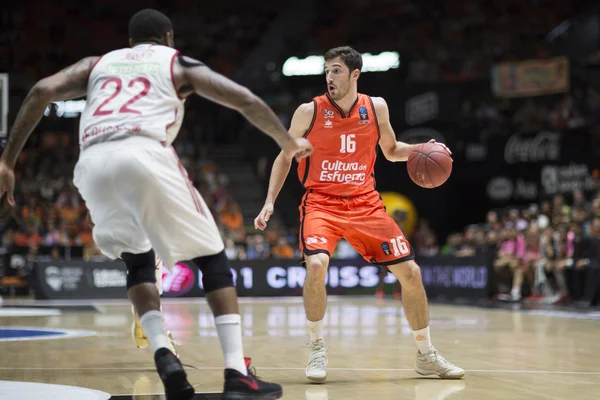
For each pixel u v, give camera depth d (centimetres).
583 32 3088
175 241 433
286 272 2089
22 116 438
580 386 562
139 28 466
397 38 3431
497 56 3284
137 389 545
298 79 3344
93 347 844
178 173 434
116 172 422
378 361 721
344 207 617
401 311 1507
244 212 2869
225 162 3109
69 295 1931
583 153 2458
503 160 2639
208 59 3447
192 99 3244
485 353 789
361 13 3528
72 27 3294
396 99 2880
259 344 884
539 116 2809
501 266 2005
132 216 430
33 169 2758
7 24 3219
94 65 454
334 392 534
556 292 1864
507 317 1356
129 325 1166
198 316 1355
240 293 2059
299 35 3500
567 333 1035
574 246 1738
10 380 590
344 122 619
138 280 448
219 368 663
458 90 2877
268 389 449
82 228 2411
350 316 1365
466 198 2708
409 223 2720
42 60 3192
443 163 601
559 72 2686
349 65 612
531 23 3384
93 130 434
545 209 2075
